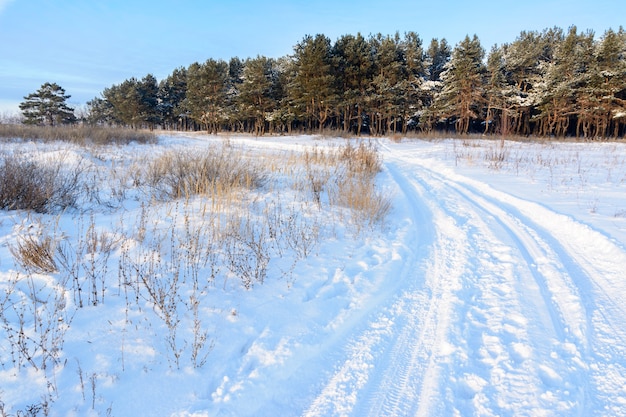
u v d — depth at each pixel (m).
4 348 2.76
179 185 7.43
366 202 7.26
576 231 6.12
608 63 35.47
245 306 3.70
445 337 3.30
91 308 3.33
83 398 2.44
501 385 2.70
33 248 3.90
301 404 2.61
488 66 38.66
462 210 7.95
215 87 44.06
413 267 4.94
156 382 2.66
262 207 6.95
